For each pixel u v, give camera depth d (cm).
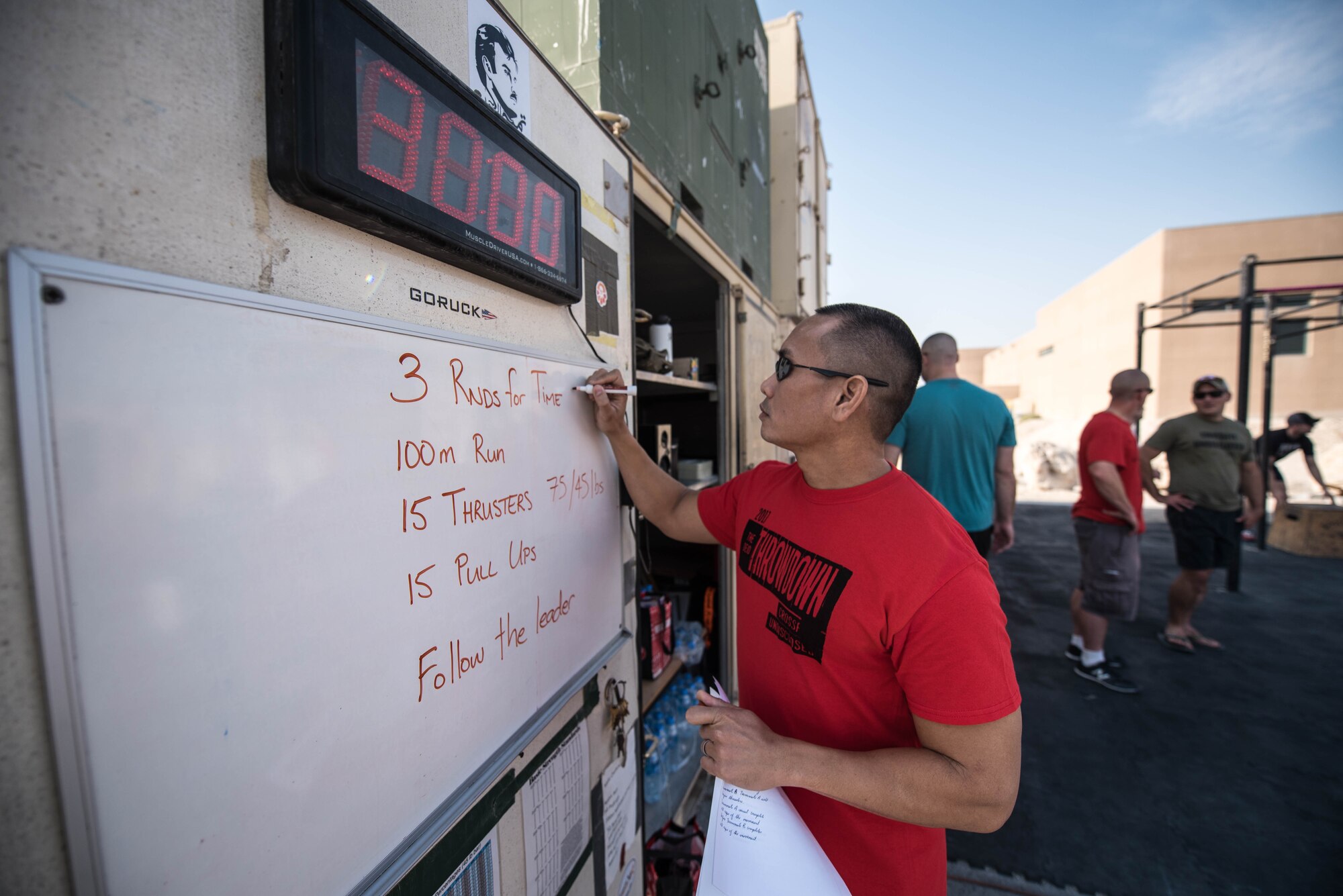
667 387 233
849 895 82
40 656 39
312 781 57
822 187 679
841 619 86
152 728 44
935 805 74
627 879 145
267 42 53
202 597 47
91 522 40
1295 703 279
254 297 51
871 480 94
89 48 42
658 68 180
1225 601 430
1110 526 290
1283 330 1087
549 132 109
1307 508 562
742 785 81
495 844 90
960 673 74
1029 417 1797
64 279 39
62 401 39
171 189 47
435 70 69
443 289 78
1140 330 676
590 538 120
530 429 96
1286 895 170
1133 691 290
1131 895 172
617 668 138
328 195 55
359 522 62
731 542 124
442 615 75
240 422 50
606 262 135
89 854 41
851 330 94
